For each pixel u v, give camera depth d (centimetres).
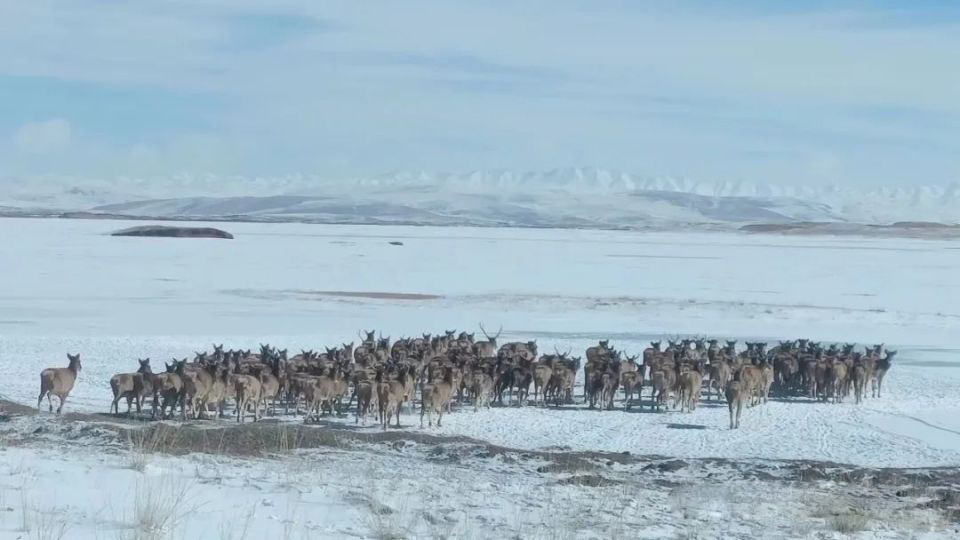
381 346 3312
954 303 6262
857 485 1745
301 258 9456
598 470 1781
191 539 952
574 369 3036
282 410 2686
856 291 7006
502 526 1162
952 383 3362
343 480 1429
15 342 3741
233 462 1589
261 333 4378
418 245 12544
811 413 2780
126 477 1263
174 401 2378
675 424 2575
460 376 2684
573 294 6359
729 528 1249
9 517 966
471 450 1923
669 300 6047
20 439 1777
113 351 3597
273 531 1024
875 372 3108
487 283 7144
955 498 1655
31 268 7525
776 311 5616
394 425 2455
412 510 1216
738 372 2856
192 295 5959
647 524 1246
